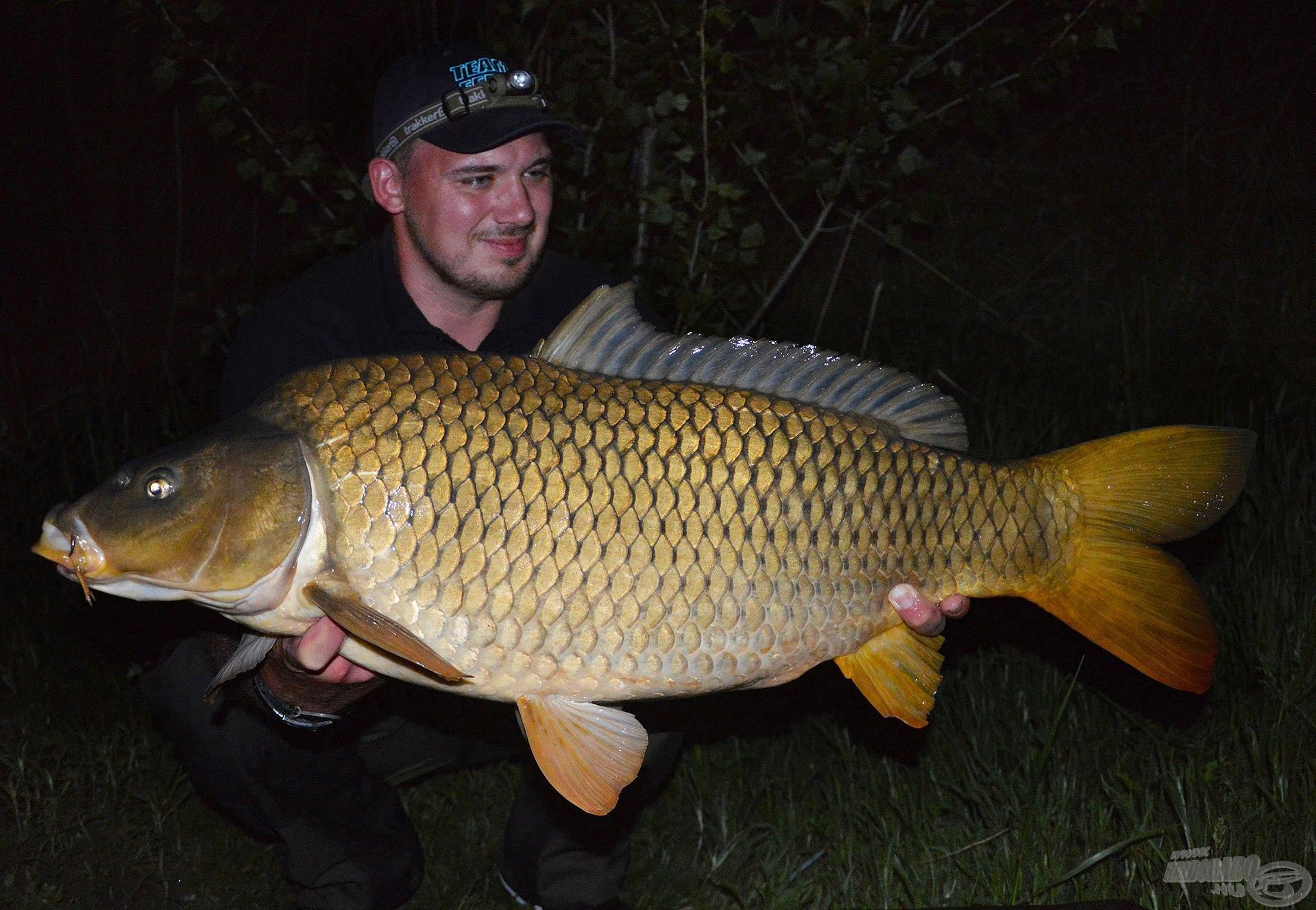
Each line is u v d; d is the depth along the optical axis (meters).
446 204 2.68
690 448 2.28
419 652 2.13
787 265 6.09
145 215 6.85
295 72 5.63
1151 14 4.20
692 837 3.35
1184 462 2.51
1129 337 5.45
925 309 5.81
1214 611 3.70
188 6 4.30
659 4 4.01
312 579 2.21
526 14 4.18
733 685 2.36
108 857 3.21
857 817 3.26
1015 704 3.53
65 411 5.25
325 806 2.87
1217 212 6.43
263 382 2.74
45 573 4.23
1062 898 2.95
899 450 2.40
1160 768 3.24
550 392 2.26
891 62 4.09
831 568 2.36
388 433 2.20
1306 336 5.36
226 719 2.74
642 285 4.27
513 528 2.21
